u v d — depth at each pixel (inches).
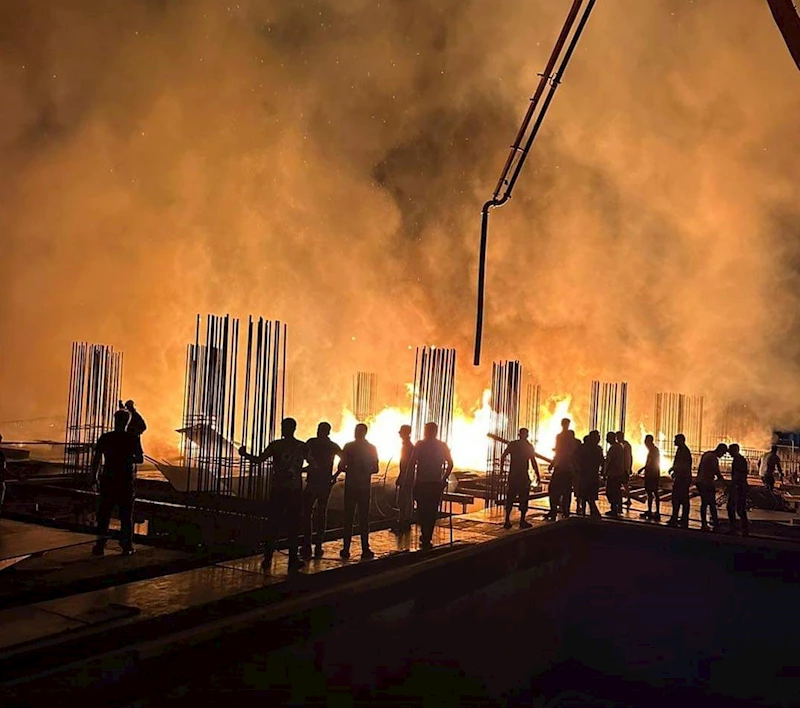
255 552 379.6
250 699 271.9
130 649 237.3
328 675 310.8
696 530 505.4
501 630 449.1
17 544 317.4
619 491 582.6
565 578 534.9
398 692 355.6
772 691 460.1
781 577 468.8
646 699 503.5
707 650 489.4
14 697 208.7
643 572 521.0
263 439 395.9
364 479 386.9
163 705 241.6
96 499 466.3
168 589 305.7
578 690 522.3
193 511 403.2
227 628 266.7
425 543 421.7
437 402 497.4
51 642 239.1
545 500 634.8
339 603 320.8
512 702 454.9
